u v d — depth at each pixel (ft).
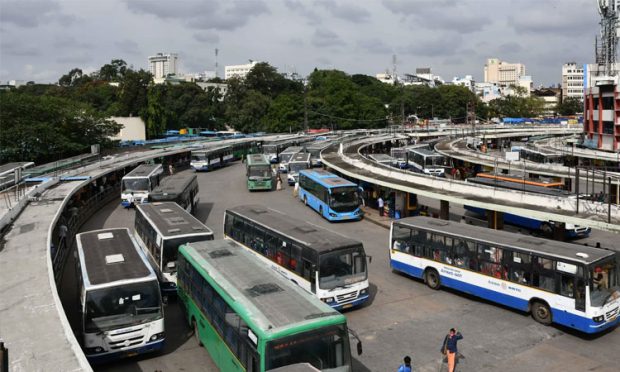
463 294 70.95
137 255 58.70
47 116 165.99
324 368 39.01
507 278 62.69
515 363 50.88
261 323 39.60
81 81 525.75
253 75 440.86
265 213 84.48
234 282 49.21
